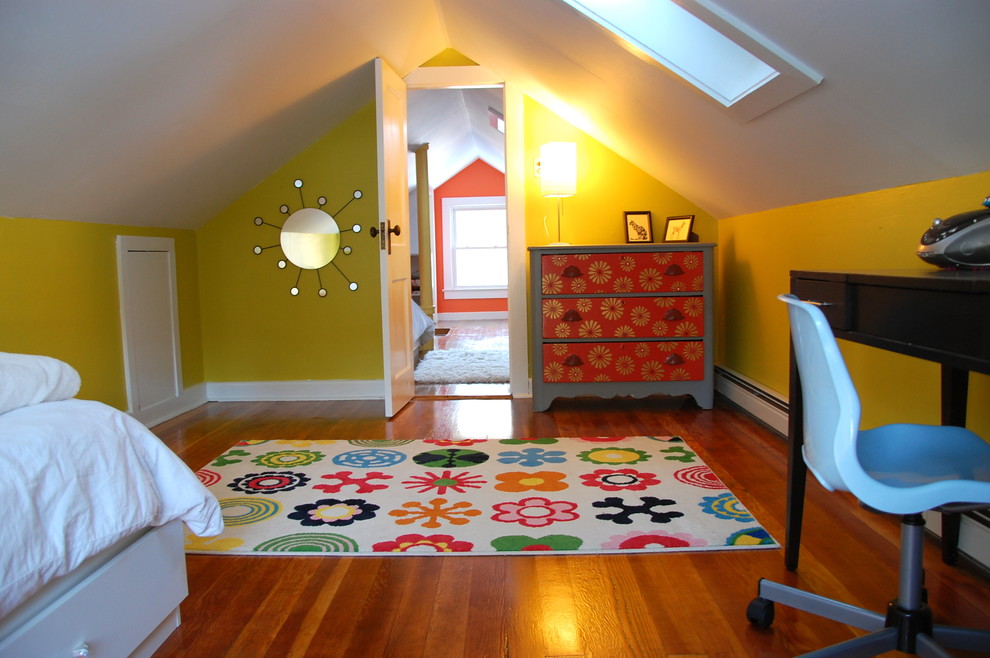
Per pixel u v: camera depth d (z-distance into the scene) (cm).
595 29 246
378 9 320
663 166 377
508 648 155
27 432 125
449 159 809
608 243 427
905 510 119
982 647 133
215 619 170
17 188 254
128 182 309
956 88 151
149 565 152
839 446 122
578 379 383
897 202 219
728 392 401
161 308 384
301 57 313
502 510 235
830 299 160
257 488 262
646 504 238
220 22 244
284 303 435
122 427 150
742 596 176
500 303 937
